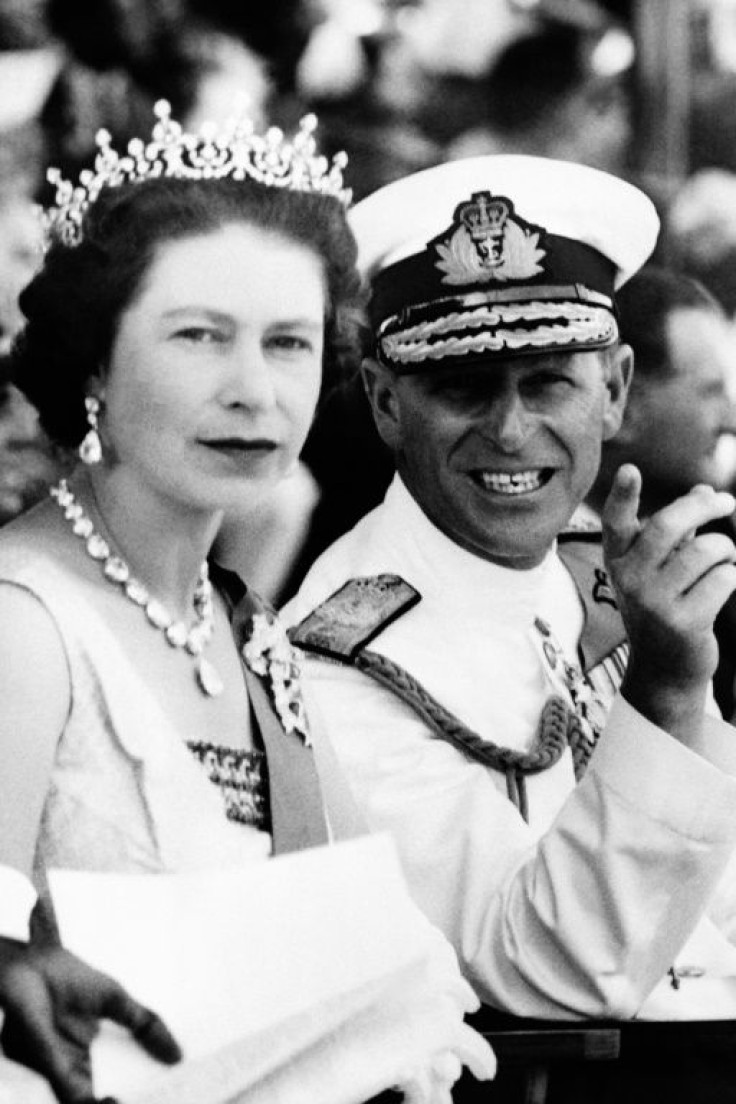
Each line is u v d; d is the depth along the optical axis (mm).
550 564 4133
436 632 3949
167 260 2768
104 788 2707
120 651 2752
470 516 3924
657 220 4109
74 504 2852
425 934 2725
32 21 5984
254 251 2791
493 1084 3492
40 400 2889
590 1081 3539
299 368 2848
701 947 3898
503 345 3820
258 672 3008
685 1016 3797
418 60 6418
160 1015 2424
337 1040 2611
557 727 3912
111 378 2803
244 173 2814
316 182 2906
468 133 6469
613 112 6641
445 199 3916
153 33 6090
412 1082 2729
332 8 6285
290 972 2553
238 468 2807
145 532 2850
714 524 5688
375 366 4035
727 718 5297
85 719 2709
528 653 4000
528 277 3875
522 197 3924
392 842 2771
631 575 3389
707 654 3422
